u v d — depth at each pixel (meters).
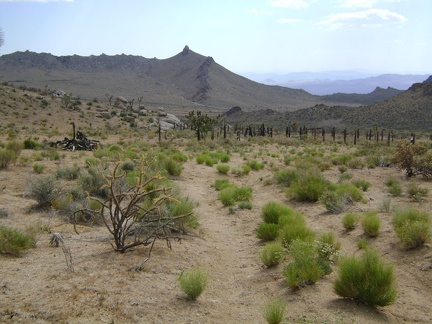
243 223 13.91
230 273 9.22
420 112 142.75
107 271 8.12
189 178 23.39
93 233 11.06
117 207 9.23
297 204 16.53
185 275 7.68
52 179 14.25
